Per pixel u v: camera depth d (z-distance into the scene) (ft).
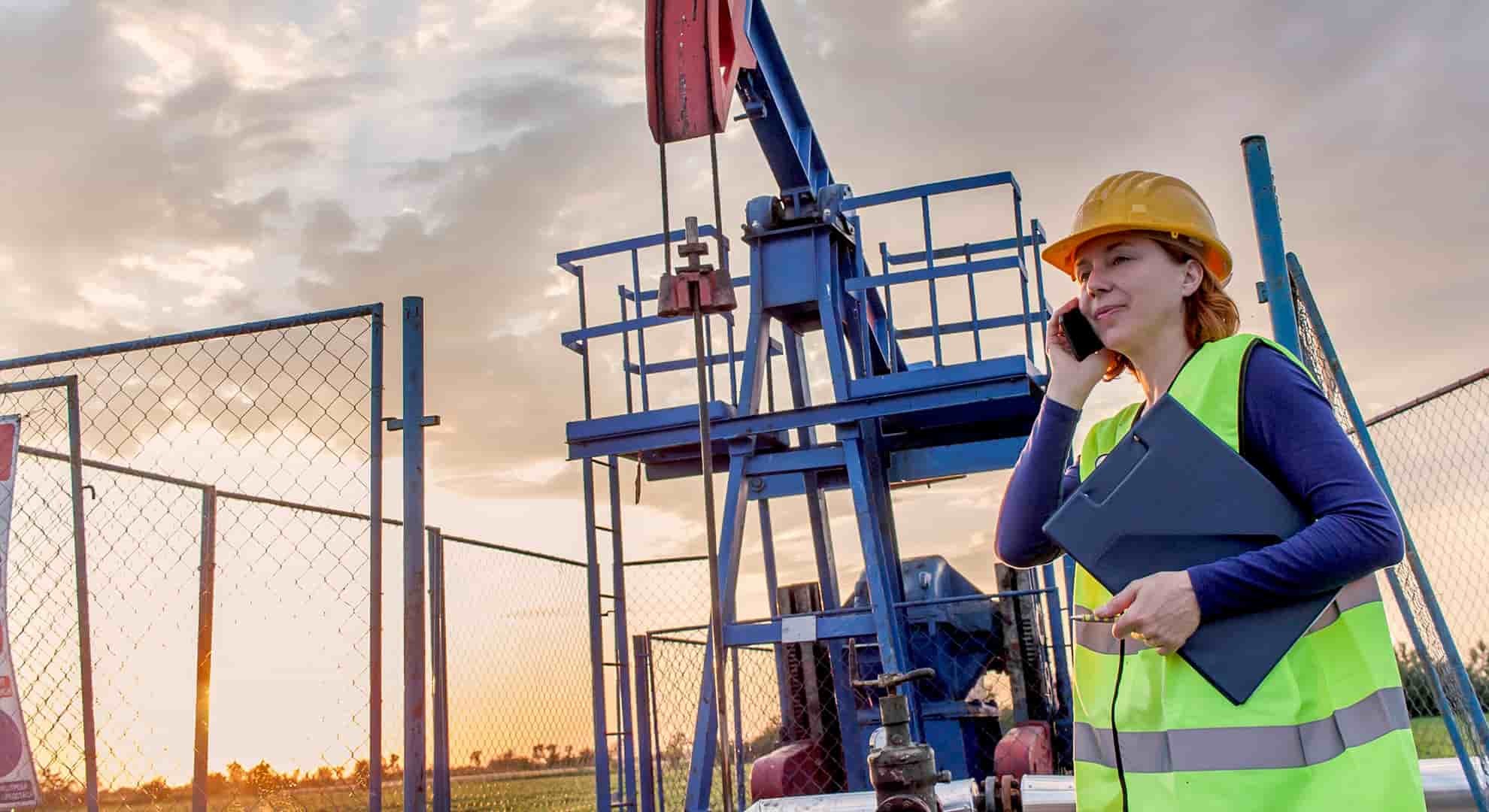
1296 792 5.00
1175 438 5.49
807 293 30.19
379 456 16.85
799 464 29.48
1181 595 5.14
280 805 18.83
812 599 31.45
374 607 16.43
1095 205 6.16
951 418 31.60
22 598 17.83
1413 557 13.07
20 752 15.72
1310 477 5.21
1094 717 5.90
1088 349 6.70
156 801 18.58
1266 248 14.05
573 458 30.40
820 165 33.42
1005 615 29.22
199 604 18.17
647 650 30.60
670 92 7.41
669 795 30.96
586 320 30.86
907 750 8.09
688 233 6.91
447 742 25.63
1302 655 5.19
